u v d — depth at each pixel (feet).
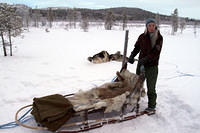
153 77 10.19
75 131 8.45
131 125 9.45
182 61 27.89
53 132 8.32
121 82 11.13
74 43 49.83
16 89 13.82
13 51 32.81
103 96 9.79
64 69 20.20
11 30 27.76
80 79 16.83
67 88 14.53
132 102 9.60
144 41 9.86
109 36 78.07
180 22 138.51
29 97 12.60
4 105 11.30
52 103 8.50
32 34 75.20
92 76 17.89
